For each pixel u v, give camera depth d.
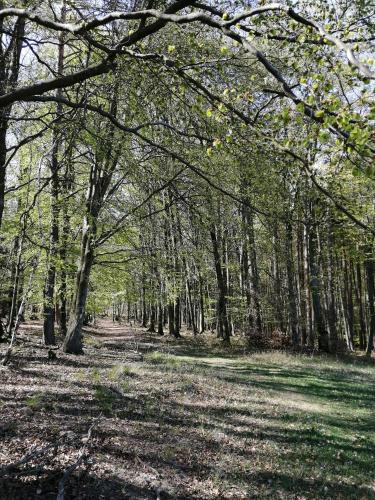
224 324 27.25
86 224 16.33
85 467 6.00
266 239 21.47
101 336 29.34
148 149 7.63
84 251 16.58
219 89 5.07
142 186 8.50
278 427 9.34
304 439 8.80
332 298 26.25
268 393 12.75
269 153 4.31
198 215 8.27
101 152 7.08
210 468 6.77
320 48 3.26
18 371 11.02
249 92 3.71
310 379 15.91
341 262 32.50
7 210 16.48
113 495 5.44
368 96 2.62
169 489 5.86
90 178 15.50
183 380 12.82
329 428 9.71
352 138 2.46
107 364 14.18
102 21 3.58
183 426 8.52
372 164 2.47
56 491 5.32
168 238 18.83
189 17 3.14
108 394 9.79
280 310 30.56
